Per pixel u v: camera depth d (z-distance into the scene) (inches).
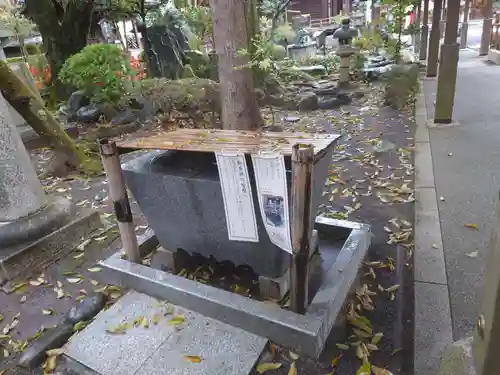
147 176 95.6
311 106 338.0
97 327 91.0
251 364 78.5
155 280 98.0
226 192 84.4
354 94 367.9
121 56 316.8
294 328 79.4
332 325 87.2
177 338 85.9
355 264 100.3
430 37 384.2
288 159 87.0
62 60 375.6
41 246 126.3
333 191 163.5
